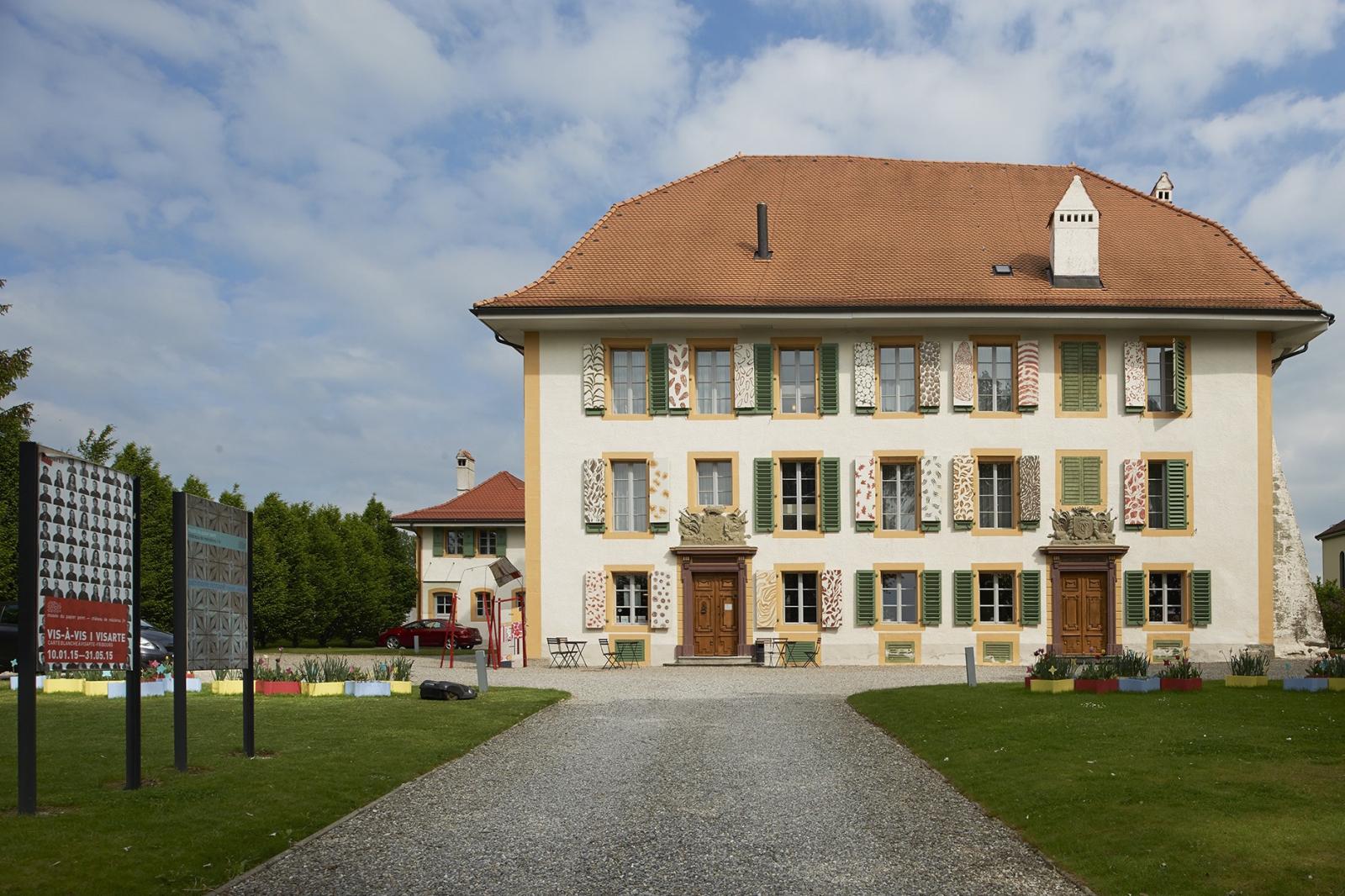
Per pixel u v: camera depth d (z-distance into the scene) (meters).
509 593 55.94
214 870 9.37
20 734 10.59
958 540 32.72
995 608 32.78
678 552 32.47
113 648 11.64
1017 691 21.64
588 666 32.44
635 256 34.59
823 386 32.94
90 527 11.28
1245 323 32.53
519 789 13.05
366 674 23.55
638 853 10.17
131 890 8.65
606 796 12.67
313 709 19.55
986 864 9.75
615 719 19.20
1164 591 33.00
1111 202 37.94
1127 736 15.34
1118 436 33.03
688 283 33.19
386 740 16.12
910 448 32.84
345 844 10.46
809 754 15.49
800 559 32.69
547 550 32.81
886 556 32.66
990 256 34.81
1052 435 32.94
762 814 11.76
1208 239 35.97
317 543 54.81
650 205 37.09
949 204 37.41
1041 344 33.16
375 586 57.88
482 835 10.81
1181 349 33.19
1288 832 10.02
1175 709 18.22
